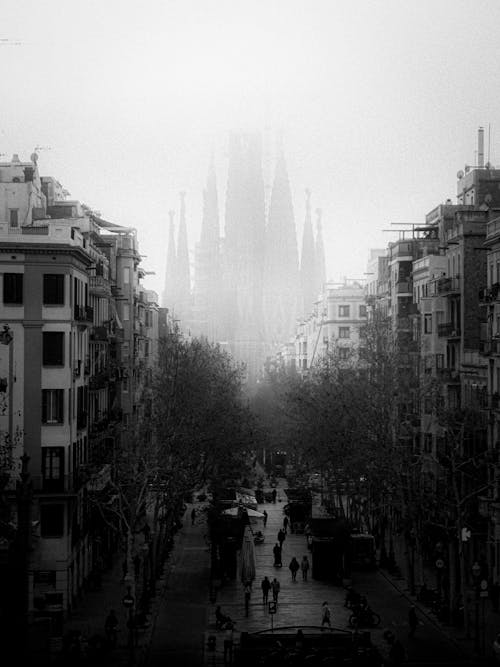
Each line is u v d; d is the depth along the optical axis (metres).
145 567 83.19
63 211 109.00
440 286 110.00
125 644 70.38
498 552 85.69
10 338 72.44
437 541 95.50
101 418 102.88
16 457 80.31
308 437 123.38
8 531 57.78
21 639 47.09
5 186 99.62
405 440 110.75
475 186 126.94
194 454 103.94
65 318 81.56
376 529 111.00
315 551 94.50
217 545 98.25
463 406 99.69
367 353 121.75
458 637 70.75
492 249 93.12
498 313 90.56
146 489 93.25
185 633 73.81
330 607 82.31
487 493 89.44
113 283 126.44
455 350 107.75
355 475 105.12
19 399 80.94
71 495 79.88
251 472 163.00
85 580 90.38
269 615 79.31
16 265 81.19
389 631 67.25
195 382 118.81
